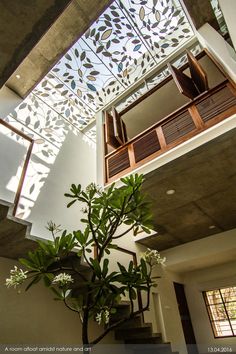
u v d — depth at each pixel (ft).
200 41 15.87
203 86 14.17
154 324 14.94
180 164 11.47
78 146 17.19
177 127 12.68
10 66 6.30
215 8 12.30
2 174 10.72
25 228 9.66
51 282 5.33
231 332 17.85
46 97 16.88
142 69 19.42
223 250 16.55
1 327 10.33
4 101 12.44
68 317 13.01
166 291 17.58
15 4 5.27
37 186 12.50
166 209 14.30
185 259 17.81
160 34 17.57
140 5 15.40
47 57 12.42
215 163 11.33
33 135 14.32
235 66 10.57
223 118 11.00
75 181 14.99
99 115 19.65
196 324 19.12
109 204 5.67
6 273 11.48
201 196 13.41
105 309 4.78
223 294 19.31
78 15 11.07
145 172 12.27
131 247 16.39
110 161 15.20
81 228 13.57
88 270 10.60
